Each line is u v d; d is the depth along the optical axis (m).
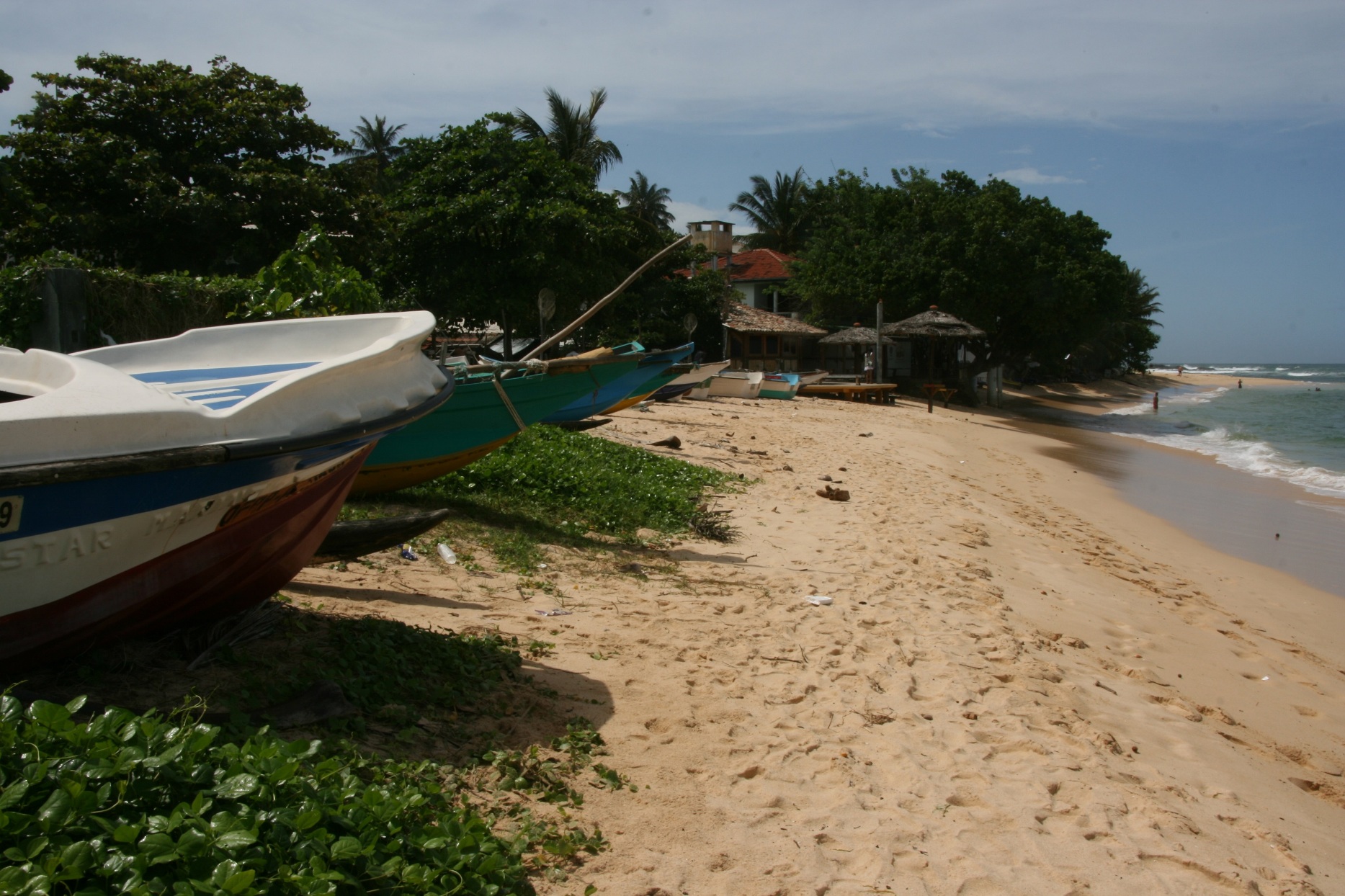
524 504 10.48
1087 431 38.34
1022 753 5.62
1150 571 12.51
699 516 10.98
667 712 5.41
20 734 3.06
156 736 3.13
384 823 3.29
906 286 45.19
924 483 17.17
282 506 4.66
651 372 16.88
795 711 5.82
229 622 5.10
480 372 10.07
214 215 19.70
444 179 28.50
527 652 6.00
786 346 47.94
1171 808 5.21
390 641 5.39
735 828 4.30
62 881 2.45
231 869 2.65
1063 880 4.29
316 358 6.20
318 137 22.77
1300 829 5.38
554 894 3.56
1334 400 68.00
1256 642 9.57
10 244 18.83
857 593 8.76
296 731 4.18
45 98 20.94
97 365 4.24
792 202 63.97
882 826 4.55
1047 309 44.31
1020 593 9.83
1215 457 28.77
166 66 21.97
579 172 31.17
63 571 3.68
